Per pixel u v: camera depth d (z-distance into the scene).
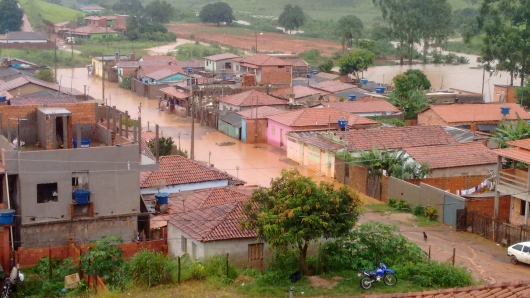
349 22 139.00
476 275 31.88
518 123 57.81
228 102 77.12
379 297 16.12
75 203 32.28
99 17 175.25
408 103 75.50
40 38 141.25
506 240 37.12
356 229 31.52
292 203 28.02
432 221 41.75
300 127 62.69
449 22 138.62
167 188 40.00
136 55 139.12
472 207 40.16
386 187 46.75
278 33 188.88
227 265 29.30
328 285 28.75
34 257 30.91
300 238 27.98
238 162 59.25
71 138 33.97
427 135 56.03
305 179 28.95
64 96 58.84
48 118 33.19
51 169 31.69
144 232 34.62
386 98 79.94
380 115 72.00
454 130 61.25
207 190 38.50
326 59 134.00
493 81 113.69
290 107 76.25
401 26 133.75
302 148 58.12
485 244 37.41
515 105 69.75
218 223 31.16
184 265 29.83
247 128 67.50
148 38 164.00
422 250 32.50
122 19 180.62
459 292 15.47
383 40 157.38
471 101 82.06
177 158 43.72
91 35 160.75
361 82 97.44
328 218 28.41
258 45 161.75
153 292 27.64
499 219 39.19
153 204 37.28
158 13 189.00
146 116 82.50
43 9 190.88
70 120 33.84
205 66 110.88
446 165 48.03
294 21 185.00
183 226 31.95
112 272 29.11
